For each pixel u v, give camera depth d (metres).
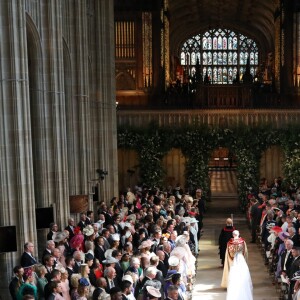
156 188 23.30
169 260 10.05
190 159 25.98
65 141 14.75
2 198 11.40
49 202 14.38
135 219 15.13
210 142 25.77
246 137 25.64
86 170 17.92
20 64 11.44
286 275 11.84
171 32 46.06
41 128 14.16
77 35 17.38
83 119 17.73
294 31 32.69
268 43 47.06
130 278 8.62
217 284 14.29
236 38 48.31
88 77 19.09
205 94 28.59
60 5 14.31
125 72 33.22
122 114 27.52
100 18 21.17
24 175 11.57
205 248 18.61
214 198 28.56
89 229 12.00
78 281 8.52
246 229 21.61
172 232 13.38
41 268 9.26
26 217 11.60
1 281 11.23
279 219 15.30
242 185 25.38
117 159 24.48
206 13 44.97
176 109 27.47
